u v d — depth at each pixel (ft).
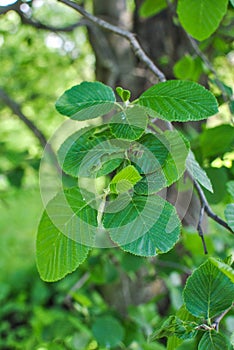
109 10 7.98
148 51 7.72
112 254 7.13
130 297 8.92
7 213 14.03
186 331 2.84
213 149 4.32
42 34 9.95
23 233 14.69
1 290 11.85
